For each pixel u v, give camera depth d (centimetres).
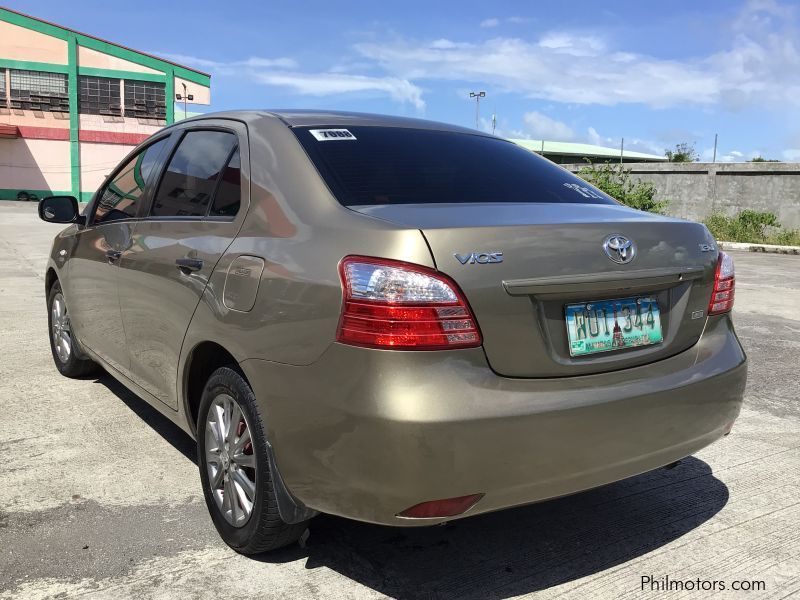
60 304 493
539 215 249
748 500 326
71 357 476
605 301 243
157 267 314
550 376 229
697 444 262
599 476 235
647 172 2250
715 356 271
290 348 229
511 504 223
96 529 288
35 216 2603
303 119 298
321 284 223
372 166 273
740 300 891
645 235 253
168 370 313
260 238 256
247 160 286
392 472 208
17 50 4197
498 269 219
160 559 267
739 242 1827
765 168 1983
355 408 211
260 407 241
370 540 284
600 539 289
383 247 216
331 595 247
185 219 311
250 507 261
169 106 4550
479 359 216
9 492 319
